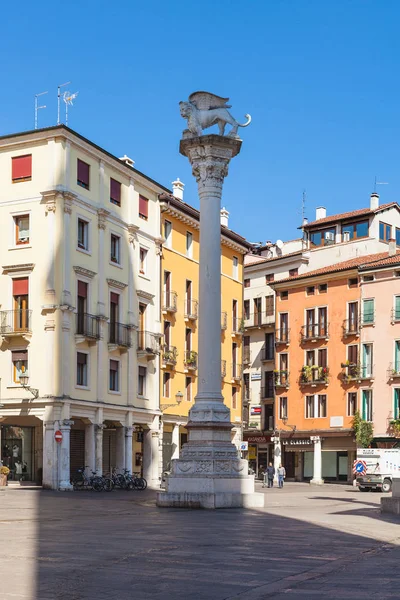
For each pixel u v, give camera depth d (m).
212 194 30.41
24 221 49.94
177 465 29.16
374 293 71.19
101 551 15.62
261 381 81.19
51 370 47.75
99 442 50.75
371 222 77.88
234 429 68.00
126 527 20.95
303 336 76.06
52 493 42.56
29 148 49.88
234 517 24.64
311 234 83.12
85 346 50.28
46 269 48.53
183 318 62.25
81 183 50.91
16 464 50.00
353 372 71.81
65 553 15.27
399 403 68.81
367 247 77.25
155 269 58.59
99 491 46.31
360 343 71.69
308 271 80.50
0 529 20.31
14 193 49.97
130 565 13.82
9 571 13.01
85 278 50.56
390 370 69.38
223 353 67.00
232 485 28.88
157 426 57.38
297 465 75.81
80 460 50.66
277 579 12.66
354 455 71.62
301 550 16.20
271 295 82.12
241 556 15.16
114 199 54.28
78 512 27.03
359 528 21.09
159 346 58.22
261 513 26.48
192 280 63.75
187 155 31.05
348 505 33.09
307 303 76.44
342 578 12.80
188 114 30.97
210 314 29.91
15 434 50.28
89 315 50.44
